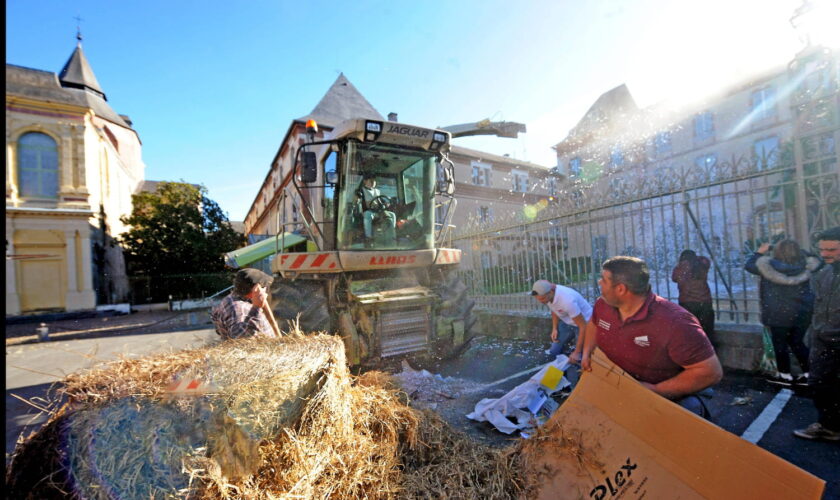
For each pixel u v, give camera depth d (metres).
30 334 11.34
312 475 1.70
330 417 1.88
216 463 1.45
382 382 2.71
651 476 1.49
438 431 2.32
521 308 6.23
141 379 1.64
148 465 1.37
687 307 3.86
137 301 19.56
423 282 5.56
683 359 1.80
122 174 23.64
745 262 3.81
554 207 5.68
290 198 5.47
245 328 2.65
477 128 7.95
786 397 3.12
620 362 2.04
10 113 15.54
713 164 4.05
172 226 20.47
